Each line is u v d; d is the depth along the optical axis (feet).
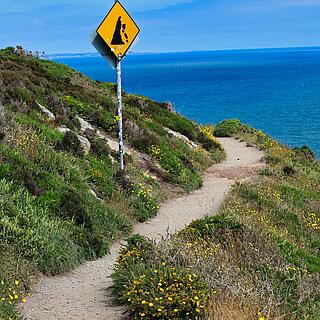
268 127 211.61
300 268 33.14
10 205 34.55
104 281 30.94
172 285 23.79
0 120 47.78
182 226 45.80
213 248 32.45
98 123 71.56
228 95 374.43
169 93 400.47
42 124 55.52
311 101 314.55
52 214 37.06
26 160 41.91
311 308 26.43
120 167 52.49
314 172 91.45
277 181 72.59
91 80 108.78
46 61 108.99
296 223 54.65
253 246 34.24
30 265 30.12
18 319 23.49
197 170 72.79
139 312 23.15
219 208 52.49
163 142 73.15
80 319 24.56
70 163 46.83
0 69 75.87
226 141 116.37
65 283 30.40
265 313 22.41
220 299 23.61
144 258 29.27
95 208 41.29
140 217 47.29
